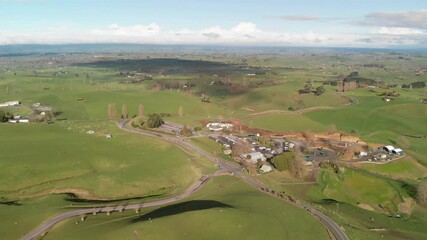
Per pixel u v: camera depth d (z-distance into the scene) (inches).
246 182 6028.5
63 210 4626.0
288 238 4067.4
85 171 6112.2
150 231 3878.0
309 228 4367.6
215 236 3939.5
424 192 6122.1
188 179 6146.7
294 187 6023.6
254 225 4224.9
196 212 4284.0
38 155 6520.7
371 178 6510.8
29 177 5684.1
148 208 4872.0
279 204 5019.7
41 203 4832.7
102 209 4751.5
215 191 5565.9
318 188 6038.4
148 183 5762.8
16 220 4291.3
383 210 5856.3
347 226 4584.2
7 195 5206.7
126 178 5846.5
